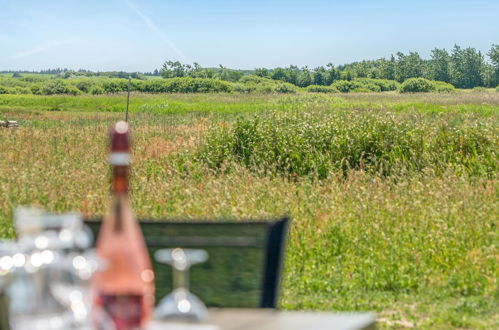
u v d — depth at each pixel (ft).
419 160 46.65
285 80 517.96
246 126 52.85
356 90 414.41
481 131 50.42
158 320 6.65
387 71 572.51
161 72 492.95
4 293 6.96
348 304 22.74
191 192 36.17
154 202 34.71
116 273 5.58
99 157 55.36
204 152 52.08
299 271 26.03
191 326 6.60
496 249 27.12
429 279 24.95
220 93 313.32
